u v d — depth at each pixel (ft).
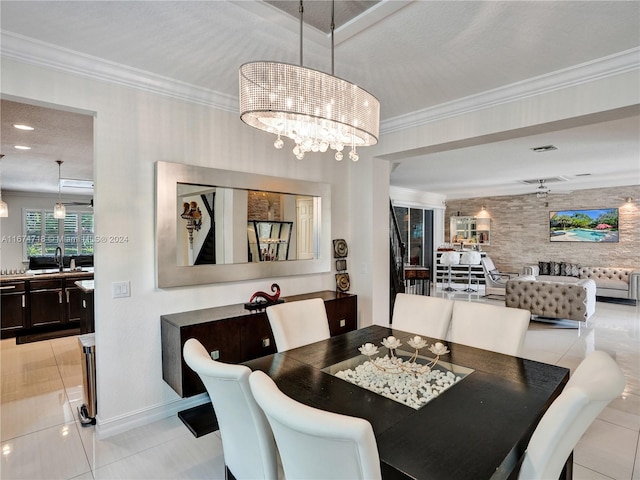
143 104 8.70
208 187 9.71
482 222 32.35
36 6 5.94
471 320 8.20
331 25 6.15
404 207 29.99
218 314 9.20
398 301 9.52
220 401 4.85
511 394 5.20
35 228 28.04
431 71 8.42
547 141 14.84
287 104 5.40
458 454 3.79
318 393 5.24
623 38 6.97
